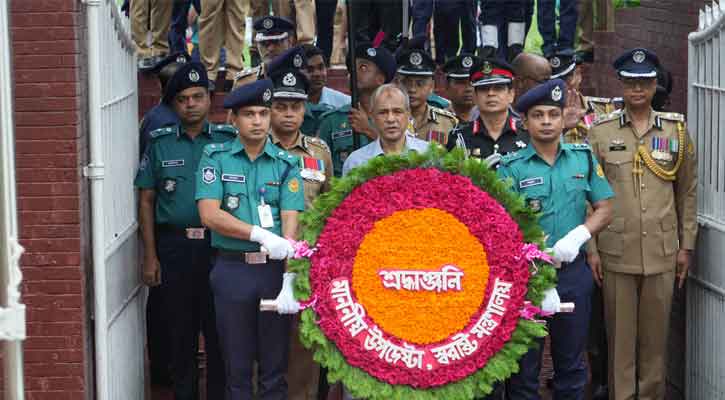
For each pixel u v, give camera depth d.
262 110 6.72
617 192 7.73
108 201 6.94
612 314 7.78
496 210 6.21
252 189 6.77
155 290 8.66
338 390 8.62
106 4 7.05
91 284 6.70
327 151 7.68
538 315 6.45
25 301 6.45
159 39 10.72
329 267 6.18
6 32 4.55
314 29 11.41
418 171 6.27
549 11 11.11
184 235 7.78
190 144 7.84
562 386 7.14
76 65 6.40
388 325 6.16
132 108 8.13
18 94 6.38
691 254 7.80
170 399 8.64
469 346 6.16
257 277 6.70
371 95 7.84
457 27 11.12
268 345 6.78
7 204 4.54
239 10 10.45
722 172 7.54
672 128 7.75
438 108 8.87
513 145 7.56
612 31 11.53
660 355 7.84
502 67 7.50
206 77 7.86
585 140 8.05
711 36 7.74
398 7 10.81
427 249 6.18
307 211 6.26
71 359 6.50
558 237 7.00
